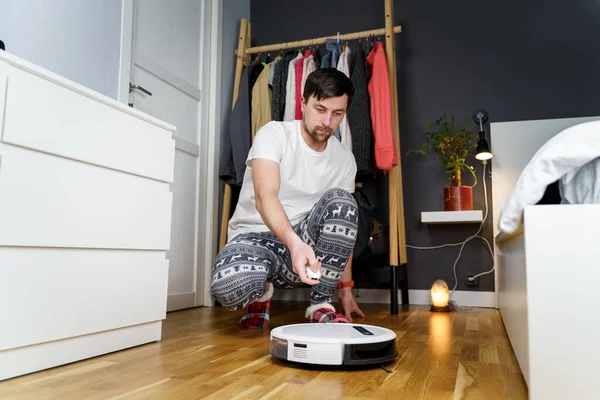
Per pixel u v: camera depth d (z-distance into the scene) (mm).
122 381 918
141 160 1286
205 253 2668
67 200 1052
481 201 2727
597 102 2646
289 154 1596
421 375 979
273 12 3242
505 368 1043
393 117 2627
